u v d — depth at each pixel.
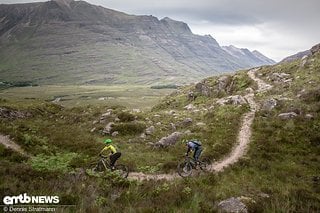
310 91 35.38
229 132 28.94
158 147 28.06
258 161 22.33
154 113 43.66
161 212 11.01
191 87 70.12
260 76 57.28
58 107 53.31
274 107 34.53
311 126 27.30
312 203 13.27
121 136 33.31
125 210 10.79
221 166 21.86
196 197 12.95
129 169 20.58
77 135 31.27
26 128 33.34
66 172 16.64
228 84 56.97
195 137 28.70
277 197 13.56
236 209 12.02
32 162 18.44
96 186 14.12
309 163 21.94
